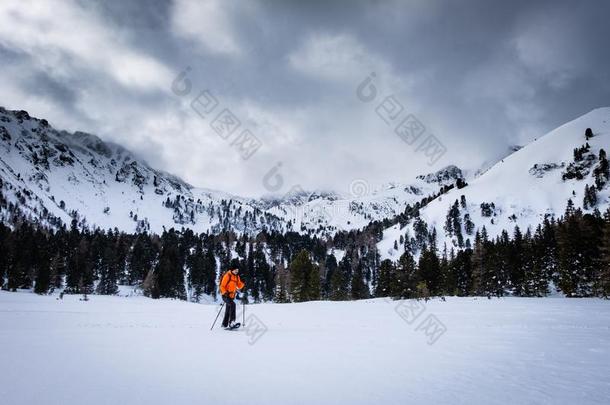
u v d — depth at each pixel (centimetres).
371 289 14900
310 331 1159
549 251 6531
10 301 4612
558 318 1755
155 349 714
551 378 508
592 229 5788
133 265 12656
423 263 7469
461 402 396
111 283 11225
